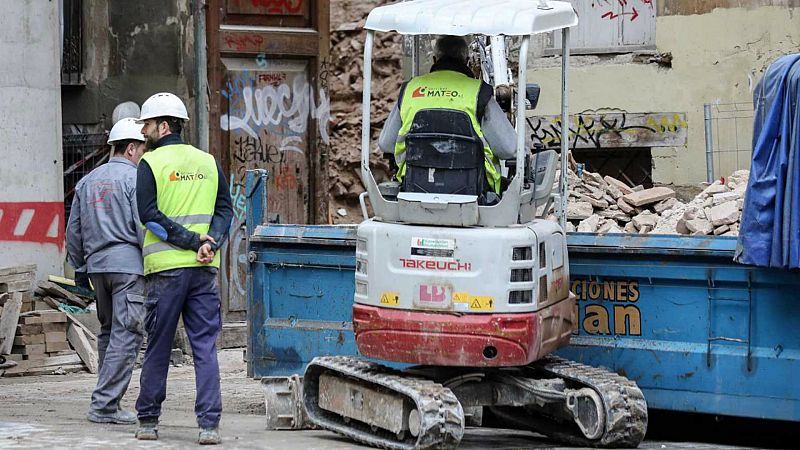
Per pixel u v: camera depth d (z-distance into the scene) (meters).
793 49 36.31
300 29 36.19
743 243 18.16
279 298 22.72
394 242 18.05
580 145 38.22
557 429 19.97
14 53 31.16
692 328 19.30
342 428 19.31
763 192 17.97
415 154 18.00
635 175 38.62
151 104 18.61
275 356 22.72
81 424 20.67
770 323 18.66
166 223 18.05
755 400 18.83
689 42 37.19
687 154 37.31
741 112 36.75
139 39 35.75
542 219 19.16
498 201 18.16
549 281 18.42
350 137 41.81
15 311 29.02
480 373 18.80
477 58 24.11
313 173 36.53
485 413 22.61
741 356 18.88
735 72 36.81
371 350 18.38
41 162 31.69
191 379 28.84
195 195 18.30
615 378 18.75
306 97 36.50
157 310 18.16
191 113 34.69
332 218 41.94
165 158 18.30
